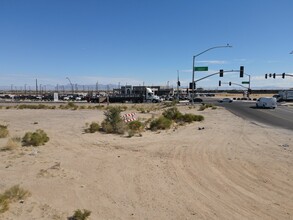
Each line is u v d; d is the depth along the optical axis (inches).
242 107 2364.7
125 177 390.9
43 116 1357.0
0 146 573.0
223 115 1517.0
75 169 423.2
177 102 3122.5
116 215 276.5
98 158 492.7
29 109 1956.2
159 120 914.1
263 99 2298.2
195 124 1051.3
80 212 268.4
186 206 299.7
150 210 289.1
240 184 370.3
